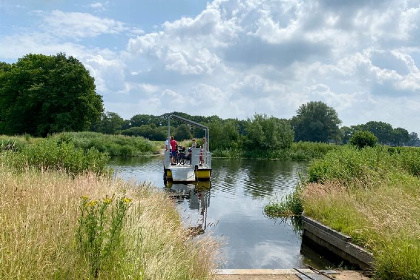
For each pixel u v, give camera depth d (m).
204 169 21.75
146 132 97.62
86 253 4.60
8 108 53.75
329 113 96.75
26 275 3.95
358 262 7.88
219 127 49.72
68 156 14.90
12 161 12.81
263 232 10.98
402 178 12.25
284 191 18.83
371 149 17.66
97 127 95.38
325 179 13.80
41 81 52.25
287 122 53.31
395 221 7.38
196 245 6.98
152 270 4.62
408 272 5.92
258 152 48.72
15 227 4.52
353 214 9.51
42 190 7.23
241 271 6.93
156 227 6.62
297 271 7.06
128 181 12.85
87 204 5.07
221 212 13.51
